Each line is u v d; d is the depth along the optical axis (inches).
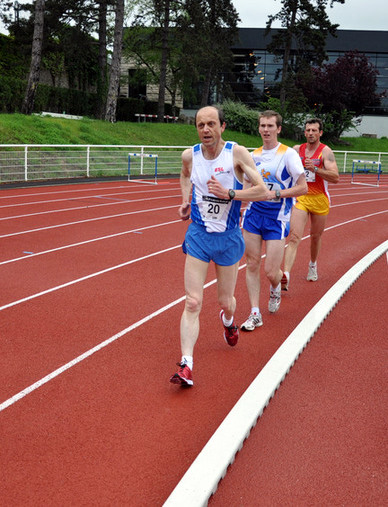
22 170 735.7
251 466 112.2
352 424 131.1
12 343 177.9
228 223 149.7
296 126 1717.5
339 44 2033.7
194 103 1973.4
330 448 119.8
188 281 151.2
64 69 1469.0
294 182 195.6
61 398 140.9
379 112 2063.2
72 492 102.3
